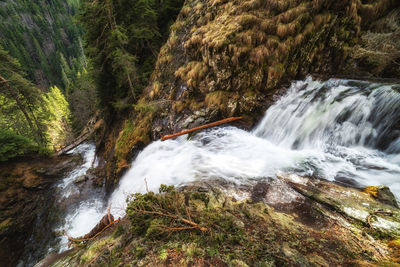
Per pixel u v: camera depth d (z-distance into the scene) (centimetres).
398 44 598
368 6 637
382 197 323
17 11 10544
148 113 1026
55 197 1183
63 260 404
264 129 696
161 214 287
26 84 1551
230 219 281
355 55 671
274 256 220
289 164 487
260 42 703
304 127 591
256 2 728
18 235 984
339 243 245
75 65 8250
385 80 597
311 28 659
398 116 444
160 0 1530
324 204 331
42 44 9569
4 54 1431
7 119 1686
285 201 357
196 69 855
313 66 719
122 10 1197
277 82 718
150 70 1399
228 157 587
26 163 1327
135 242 274
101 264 262
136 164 933
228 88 785
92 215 1030
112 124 1480
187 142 771
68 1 13388
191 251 227
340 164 451
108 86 1358
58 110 4025
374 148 471
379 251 227
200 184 454
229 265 206
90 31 1188
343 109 534
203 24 937
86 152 1794
